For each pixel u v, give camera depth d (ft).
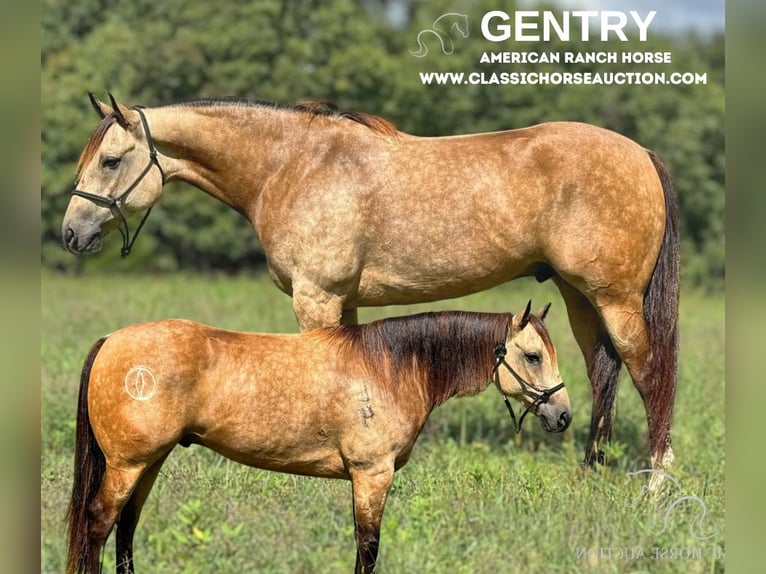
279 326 42.55
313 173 22.24
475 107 72.28
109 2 80.28
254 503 19.26
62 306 47.91
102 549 16.74
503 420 28.53
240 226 75.66
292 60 74.74
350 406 17.02
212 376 16.53
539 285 64.03
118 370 16.15
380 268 22.43
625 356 22.70
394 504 20.01
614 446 23.31
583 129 22.58
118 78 74.13
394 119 73.10
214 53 74.90
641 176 22.36
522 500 19.95
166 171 22.89
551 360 17.98
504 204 21.91
